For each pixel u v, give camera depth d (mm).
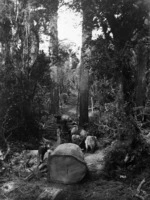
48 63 8492
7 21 7734
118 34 5473
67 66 15281
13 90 7555
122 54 5336
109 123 6156
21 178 5094
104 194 4234
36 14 7797
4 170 5336
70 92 19625
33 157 6105
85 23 5547
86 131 7828
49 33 8578
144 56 5820
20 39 8008
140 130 5379
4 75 7535
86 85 9562
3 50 7781
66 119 7730
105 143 6672
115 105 5660
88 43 5742
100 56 5508
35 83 8172
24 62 8031
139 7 5066
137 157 5047
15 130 7551
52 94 12211
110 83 5777
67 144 5176
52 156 4871
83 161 4828
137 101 5887
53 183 4828
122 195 4172
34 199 4219
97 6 5137
